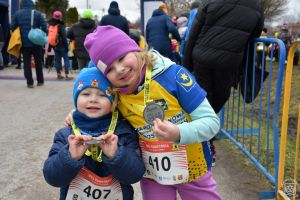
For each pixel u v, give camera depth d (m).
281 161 2.93
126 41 1.83
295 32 23.12
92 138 1.73
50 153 1.89
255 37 3.57
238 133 4.52
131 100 1.91
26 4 8.05
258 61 3.85
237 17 3.34
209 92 3.63
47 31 9.11
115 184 1.89
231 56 3.37
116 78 1.83
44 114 5.91
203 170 2.05
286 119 2.85
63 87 8.61
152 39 8.20
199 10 3.54
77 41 8.23
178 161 1.96
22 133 4.88
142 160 2.00
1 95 7.39
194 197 2.08
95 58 1.85
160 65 1.90
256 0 3.40
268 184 3.39
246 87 3.80
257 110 6.41
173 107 1.92
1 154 4.09
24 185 3.37
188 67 3.81
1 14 12.13
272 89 7.87
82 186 1.87
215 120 1.91
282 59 2.86
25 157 4.02
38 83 8.66
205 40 3.47
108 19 8.31
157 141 1.95
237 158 4.02
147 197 2.14
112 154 1.75
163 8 8.39
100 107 1.86
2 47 11.70
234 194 3.20
